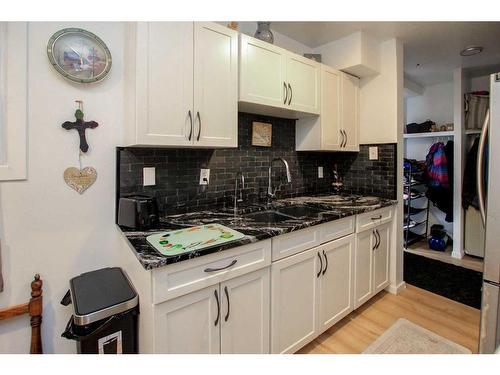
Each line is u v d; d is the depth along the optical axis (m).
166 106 1.35
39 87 1.28
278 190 2.35
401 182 2.45
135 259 1.21
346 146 2.46
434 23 2.09
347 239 1.90
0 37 1.17
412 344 1.76
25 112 1.24
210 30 1.50
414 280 2.71
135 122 1.28
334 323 1.84
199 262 1.13
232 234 1.31
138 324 1.20
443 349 1.70
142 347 1.17
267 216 1.98
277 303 1.46
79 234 1.42
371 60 2.32
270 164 2.25
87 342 1.08
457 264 3.11
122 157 1.51
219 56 1.54
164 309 1.05
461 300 2.32
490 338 1.39
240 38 1.64
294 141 2.45
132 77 1.32
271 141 2.26
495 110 1.34
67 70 1.33
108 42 1.45
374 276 2.21
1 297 1.23
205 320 1.18
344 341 1.79
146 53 1.29
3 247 1.23
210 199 1.89
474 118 3.21
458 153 3.25
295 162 2.48
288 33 2.23
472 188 3.19
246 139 2.09
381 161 2.49
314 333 1.69
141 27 1.28
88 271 1.45
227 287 1.24
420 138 4.11
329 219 1.70
